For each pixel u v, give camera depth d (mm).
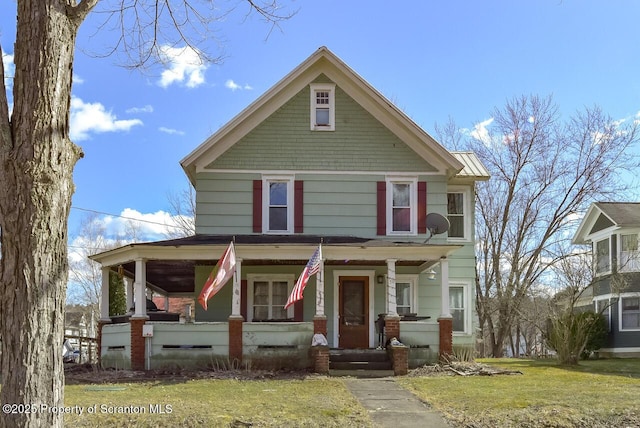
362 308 20266
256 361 17203
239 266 17562
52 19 7344
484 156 34188
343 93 20609
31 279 7070
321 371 16469
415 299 20734
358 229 20094
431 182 20422
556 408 11211
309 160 20281
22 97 7227
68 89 7469
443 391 13344
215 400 11992
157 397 12281
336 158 20328
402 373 16516
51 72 7285
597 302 29391
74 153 7539
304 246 17562
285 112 20438
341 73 20469
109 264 18812
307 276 16078
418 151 20500
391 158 20422
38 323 7062
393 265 17875
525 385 14062
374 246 17703
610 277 26547
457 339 20891
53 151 7246
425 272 20812
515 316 33438
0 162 7176
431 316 20703
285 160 20234
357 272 20344
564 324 20672
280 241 18844
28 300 7047
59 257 7289
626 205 29906
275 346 17328
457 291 21391
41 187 7156
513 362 22266
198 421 10234
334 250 17641
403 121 20234
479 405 11688
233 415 10680
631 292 27688
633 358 26188
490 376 16000
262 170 20141
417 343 17828
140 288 17406
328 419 10734
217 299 19891
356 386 14195
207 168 20062
